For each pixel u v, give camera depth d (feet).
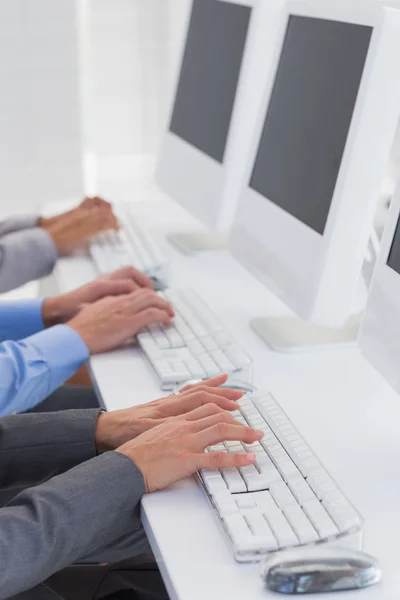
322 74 4.32
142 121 9.53
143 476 3.16
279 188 4.66
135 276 5.20
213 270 5.82
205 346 4.34
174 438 3.25
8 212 9.54
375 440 3.57
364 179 3.90
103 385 4.09
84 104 9.41
